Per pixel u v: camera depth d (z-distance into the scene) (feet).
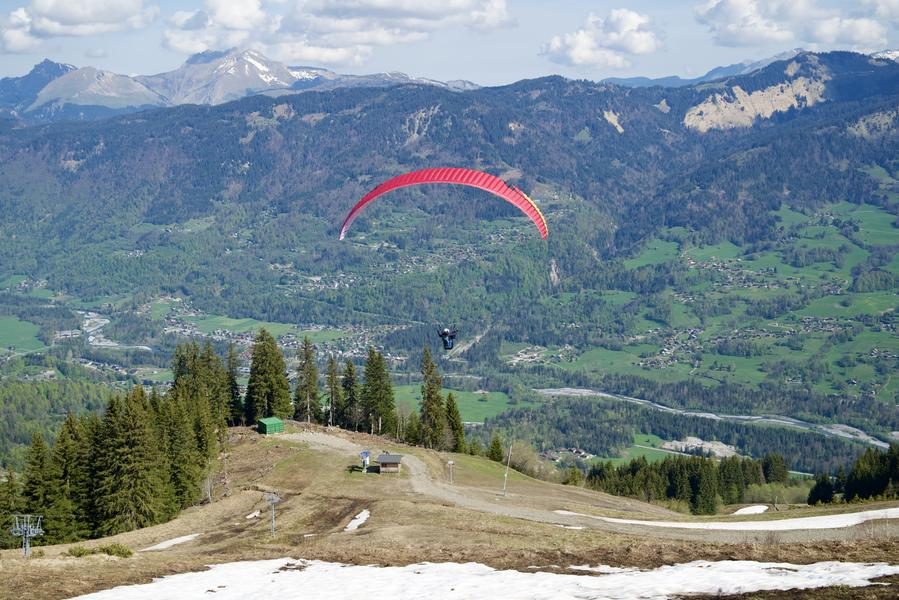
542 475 505.66
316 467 354.95
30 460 288.71
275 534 243.19
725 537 213.66
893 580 125.18
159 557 183.11
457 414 480.64
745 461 586.04
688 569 146.00
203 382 453.17
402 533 214.48
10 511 282.15
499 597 132.98
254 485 325.21
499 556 169.07
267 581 153.38
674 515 270.05
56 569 161.58
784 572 136.87
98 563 169.58
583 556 164.04
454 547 183.73
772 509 485.97
